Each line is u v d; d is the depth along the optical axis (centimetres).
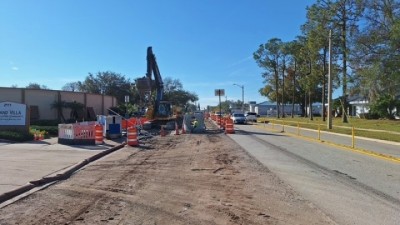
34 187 1064
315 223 727
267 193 984
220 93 5531
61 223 732
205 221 741
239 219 754
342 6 4809
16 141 2319
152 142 2597
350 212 802
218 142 2564
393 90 3575
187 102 14075
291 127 4647
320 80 6031
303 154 1841
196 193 987
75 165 1417
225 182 1134
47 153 1775
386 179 1177
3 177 1149
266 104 13925
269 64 8450
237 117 5941
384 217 765
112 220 748
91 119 5759
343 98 5109
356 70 4272
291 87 9081
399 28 3278
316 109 12475
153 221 741
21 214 795
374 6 3906
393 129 3672
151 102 4625
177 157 1762
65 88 11744
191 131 3678
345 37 4675
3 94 4641
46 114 5084
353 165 1474
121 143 2380
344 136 3125
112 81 11581
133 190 1023
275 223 727
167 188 1049
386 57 3478
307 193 984
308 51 6009
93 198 933
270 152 1933
